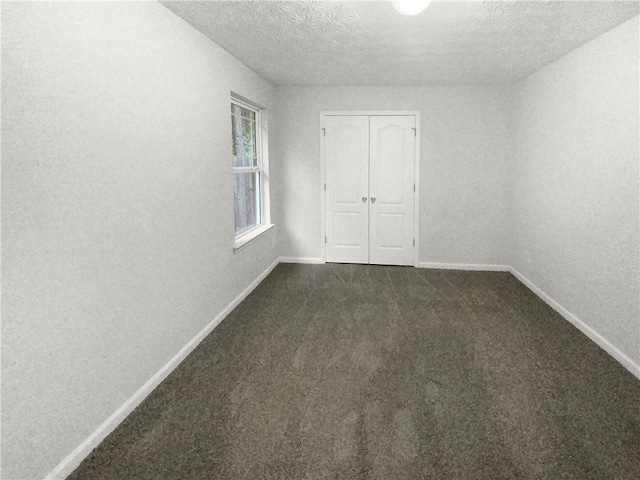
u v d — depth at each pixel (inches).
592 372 104.3
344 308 153.3
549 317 143.3
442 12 105.4
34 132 62.3
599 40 122.0
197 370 106.8
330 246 222.5
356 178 214.5
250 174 190.4
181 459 74.0
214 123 131.3
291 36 124.3
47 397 66.1
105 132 78.4
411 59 151.3
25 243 61.1
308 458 74.1
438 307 154.2
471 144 203.2
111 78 80.0
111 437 79.9
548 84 158.4
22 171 60.4
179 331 110.8
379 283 185.9
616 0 95.2
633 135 105.6
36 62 62.6
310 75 179.9
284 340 125.2
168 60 102.0
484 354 115.1
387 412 88.0
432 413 87.4
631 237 106.0
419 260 215.6
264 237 193.8
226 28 116.6
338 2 99.2
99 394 78.5
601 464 71.6
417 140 206.2
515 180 195.8
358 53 143.4
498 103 198.8
